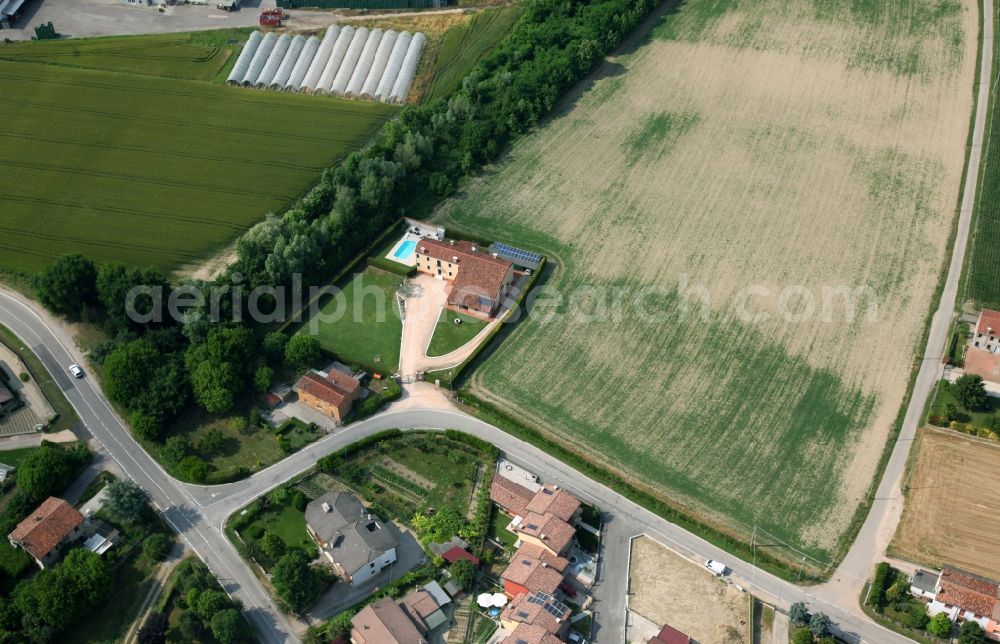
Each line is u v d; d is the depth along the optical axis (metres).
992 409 191.88
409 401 195.50
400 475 180.00
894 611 155.25
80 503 172.75
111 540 165.88
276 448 185.12
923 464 180.62
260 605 156.12
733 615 155.38
